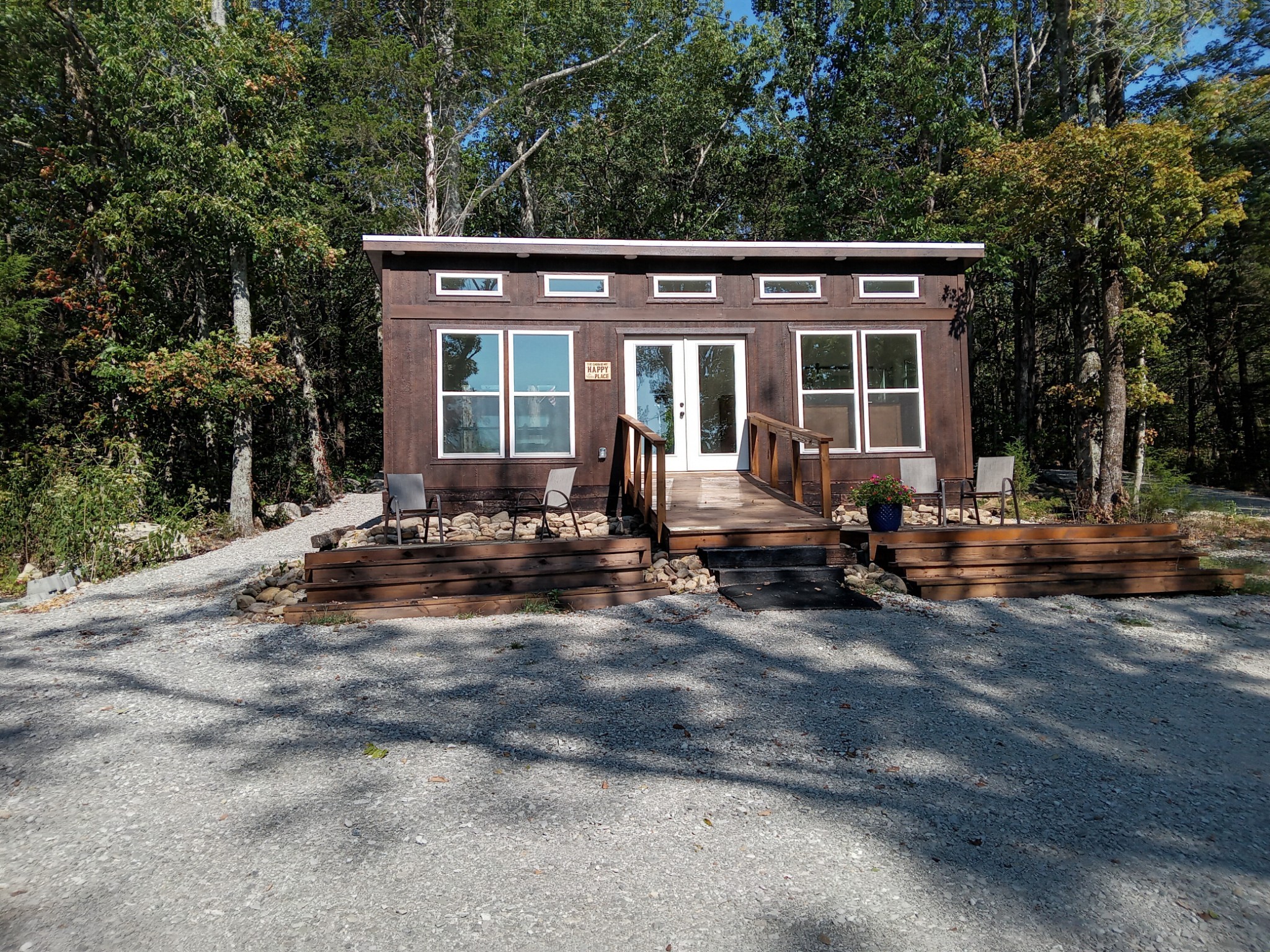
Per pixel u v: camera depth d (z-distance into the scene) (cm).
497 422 1107
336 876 321
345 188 2170
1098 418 1541
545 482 1105
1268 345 2606
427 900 306
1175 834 365
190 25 1514
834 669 584
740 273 1180
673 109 2630
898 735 471
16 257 1449
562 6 2503
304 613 718
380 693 536
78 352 1650
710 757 438
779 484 1167
